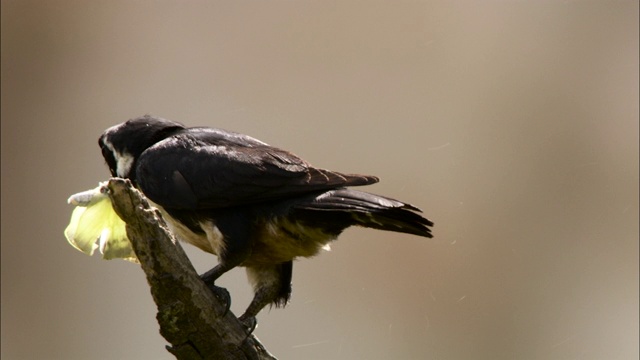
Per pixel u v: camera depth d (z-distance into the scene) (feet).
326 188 35.22
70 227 35.35
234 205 35.86
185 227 37.17
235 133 38.47
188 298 31.60
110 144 38.75
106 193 35.06
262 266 37.86
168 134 38.52
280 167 35.65
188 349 32.22
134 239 30.99
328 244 36.81
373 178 35.58
